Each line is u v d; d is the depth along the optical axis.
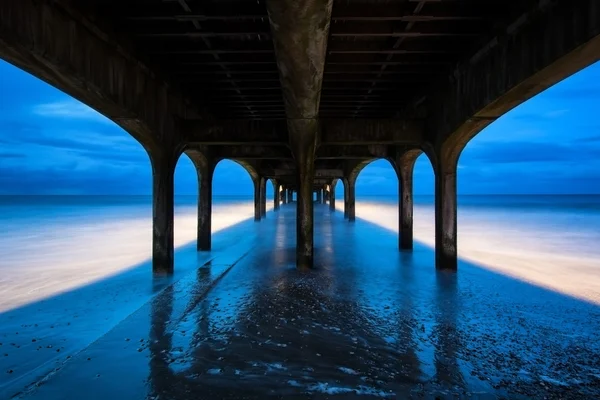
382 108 10.92
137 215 30.25
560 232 17.91
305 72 4.53
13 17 3.70
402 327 5.03
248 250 11.48
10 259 10.48
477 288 7.08
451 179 8.31
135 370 3.80
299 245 8.70
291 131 7.60
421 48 6.35
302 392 3.41
